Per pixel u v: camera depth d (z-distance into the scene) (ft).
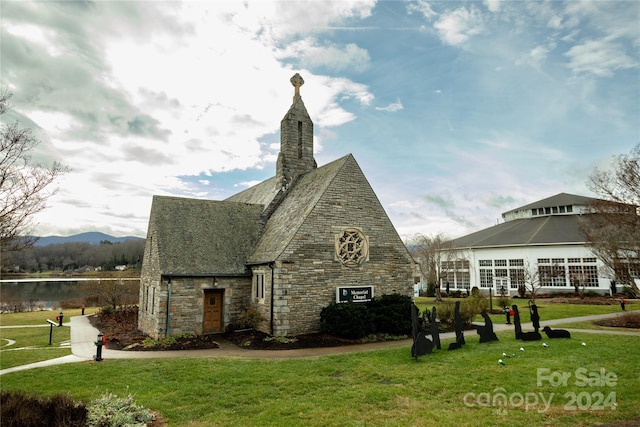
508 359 43.42
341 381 37.47
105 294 113.29
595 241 84.28
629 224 71.41
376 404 31.19
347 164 71.10
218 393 34.55
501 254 152.66
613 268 78.28
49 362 48.24
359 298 67.41
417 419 28.17
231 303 69.51
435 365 41.86
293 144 89.04
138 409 28.78
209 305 68.85
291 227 67.41
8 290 232.32
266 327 63.67
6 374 42.01
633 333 59.98
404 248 73.72
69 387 36.78
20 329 83.46
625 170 71.72
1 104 34.91
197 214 77.82
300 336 60.90
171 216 74.54
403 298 66.54
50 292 222.69
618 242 76.28
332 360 45.27
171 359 48.01
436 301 122.31
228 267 70.54
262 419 28.60
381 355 47.21
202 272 67.21
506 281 150.20
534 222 164.25
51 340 64.64
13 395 31.04
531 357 44.16
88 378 39.78
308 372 40.55
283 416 29.14
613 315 84.79
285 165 87.40
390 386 35.45
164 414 30.14
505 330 66.54
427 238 169.48
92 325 88.89
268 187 96.02
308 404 31.35
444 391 33.83
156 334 63.77
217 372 40.83
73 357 51.47
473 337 59.26
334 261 66.13
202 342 60.08
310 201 69.72
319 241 65.21
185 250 69.56
